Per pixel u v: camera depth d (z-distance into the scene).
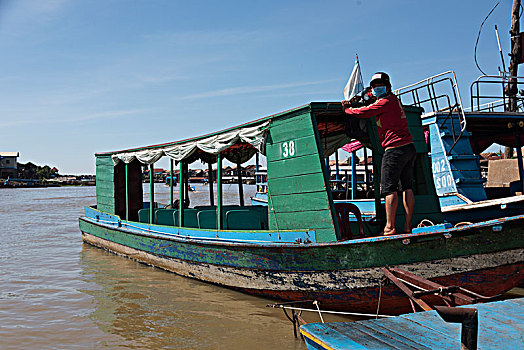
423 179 7.92
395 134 6.63
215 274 8.78
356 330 3.99
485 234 5.96
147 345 6.15
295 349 5.87
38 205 39.34
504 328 3.95
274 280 7.43
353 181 12.44
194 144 9.48
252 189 73.94
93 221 14.31
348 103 7.04
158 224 11.22
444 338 3.74
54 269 11.14
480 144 14.03
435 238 6.06
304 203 7.14
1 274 10.59
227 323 6.93
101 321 7.16
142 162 11.46
